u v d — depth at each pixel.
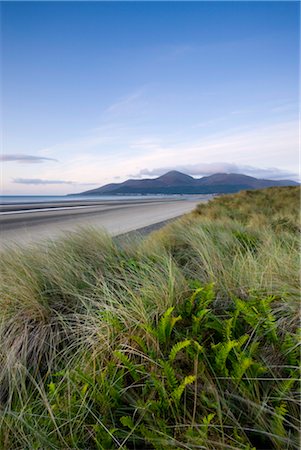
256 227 7.52
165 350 2.20
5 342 2.77
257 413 1.65
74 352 2.63
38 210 27.48
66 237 5.52
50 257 4.26
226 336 2.11
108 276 3.87
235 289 3.10
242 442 1.51
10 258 4.27
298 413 1.72
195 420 1.70
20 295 3.29
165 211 25.12
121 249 5.30
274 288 3.03
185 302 2.78
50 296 3.45
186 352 2.09
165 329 2.25
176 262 4.45
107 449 1.60
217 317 2.57
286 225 7.71
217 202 21.84
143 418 1.72
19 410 2.01
